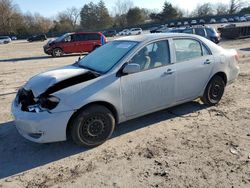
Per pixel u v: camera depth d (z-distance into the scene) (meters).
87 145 4.29
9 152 4.36
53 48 19.23
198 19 74.69
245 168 3.67
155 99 4.84
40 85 4.23
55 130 3.97
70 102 3.98
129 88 4.46
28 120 3.93
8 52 26.23
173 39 5.08
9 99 7.29
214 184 3.35
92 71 4.54
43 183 3.54
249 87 7.61
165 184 3.39
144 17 94.75
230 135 4.62
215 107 5.95
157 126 5.07
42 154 4.25
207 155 4.01
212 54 5.61
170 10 90.06
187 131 4.83
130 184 3.42
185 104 6.16
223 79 5.98
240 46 19.91
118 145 4.42
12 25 86.06
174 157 3.99
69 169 3.82
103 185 3.43
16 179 3.65
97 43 20.17
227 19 73.06
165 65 4.89
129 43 4.87
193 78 5.30
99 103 4.27
